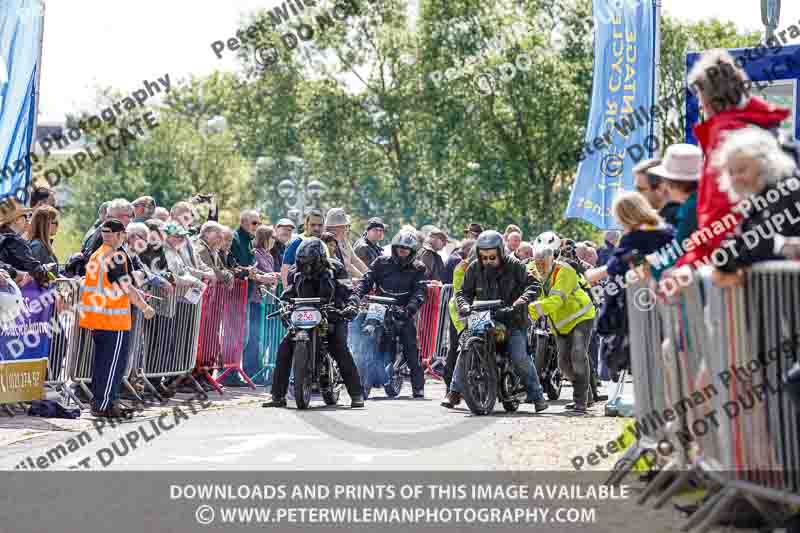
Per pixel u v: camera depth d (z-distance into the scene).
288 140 127.88
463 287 25.80
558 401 29.25
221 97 140.38
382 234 35.59
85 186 138.75
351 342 29.92
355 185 128.00
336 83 126.62
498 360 25.69
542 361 29.27
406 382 36.31
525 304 25.45
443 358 36.88
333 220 33.66
